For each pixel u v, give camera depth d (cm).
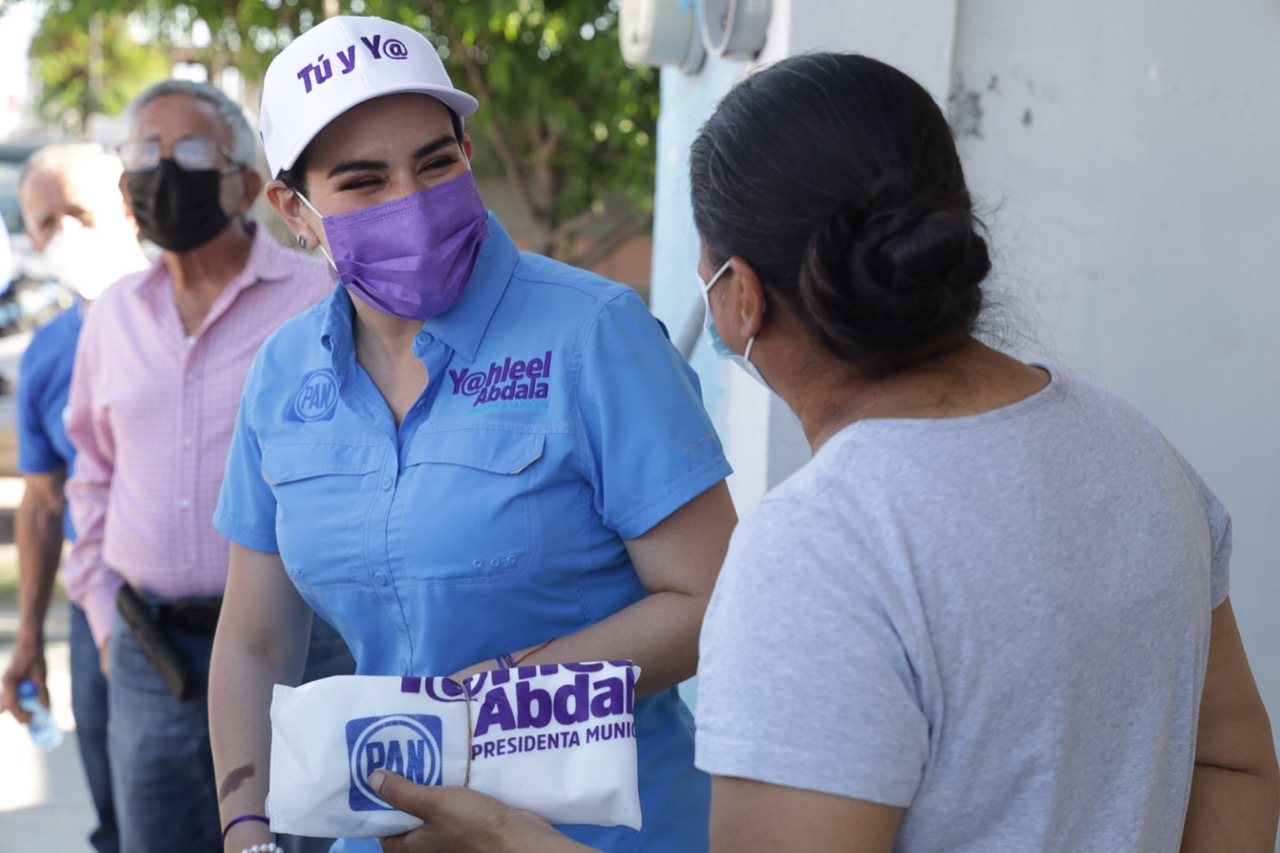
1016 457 100
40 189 299
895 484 98
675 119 306
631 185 860
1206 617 109
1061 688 98
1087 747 101
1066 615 98
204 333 251
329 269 262
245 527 171
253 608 173
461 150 161
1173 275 226
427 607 150
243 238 258
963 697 96
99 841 303
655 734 160
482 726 127
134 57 1408
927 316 99
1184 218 225
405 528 149
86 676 292
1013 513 98
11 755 452
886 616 94
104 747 296
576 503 150
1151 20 221
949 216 97
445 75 158
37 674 316
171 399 249
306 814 127
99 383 259
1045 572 98
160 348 252
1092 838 102
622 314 152
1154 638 103
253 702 170
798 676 93
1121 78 222
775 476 228
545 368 150
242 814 162
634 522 148
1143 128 223
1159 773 105
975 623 95
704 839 160
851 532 96
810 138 101
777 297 106
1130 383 228
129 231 308
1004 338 118
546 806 127
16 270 795
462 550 147
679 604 148
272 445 162
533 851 119
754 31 226
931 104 104
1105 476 103
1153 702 103
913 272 96
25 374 301
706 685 98
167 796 250
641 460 147
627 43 285
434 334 153
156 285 259
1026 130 222
